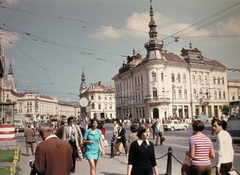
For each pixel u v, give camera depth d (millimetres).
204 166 5184
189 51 69062
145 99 62938
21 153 16141
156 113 62094
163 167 10711
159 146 18359
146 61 63156
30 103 136500
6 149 15953
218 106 72250
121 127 13977
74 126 10578
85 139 7836
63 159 4160
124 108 77625
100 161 12266
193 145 5238
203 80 69625
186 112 65812
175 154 14039
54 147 4152
